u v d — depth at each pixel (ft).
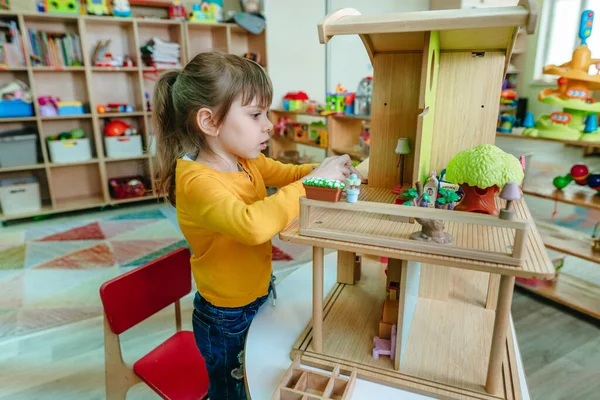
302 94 12.33
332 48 13.52
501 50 2.71
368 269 3.56
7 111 9.81
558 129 6.69
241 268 2.69
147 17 11.30
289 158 12.36
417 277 2.77
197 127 2.50
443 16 2.01
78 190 11.85
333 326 2.72
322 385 2.21
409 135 2.80
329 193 2.07
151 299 3.35
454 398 2.09
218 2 11.82
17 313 6.26
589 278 7.25
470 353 2.41
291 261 7.79
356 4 13.50
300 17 12.79
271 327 2.78
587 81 6.46
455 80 2.84
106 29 11.14
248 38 12.82
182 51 11.40
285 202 2.21
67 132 10.98
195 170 2.45
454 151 2.98
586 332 6.05
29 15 9.55
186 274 3.62
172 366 3.36
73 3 10.05
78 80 11.09
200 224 2.43
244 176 2.73
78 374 5.09
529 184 7.25
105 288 3.01
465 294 3.06
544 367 5.34
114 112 11.06
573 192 6.81
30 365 5.24
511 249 1.93
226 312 2.76
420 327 2.66
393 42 2.51
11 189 10.00
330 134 10.62
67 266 7.70
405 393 2.17
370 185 3.00
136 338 5.73
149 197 11.50
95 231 9.46
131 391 4.90
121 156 11.14
